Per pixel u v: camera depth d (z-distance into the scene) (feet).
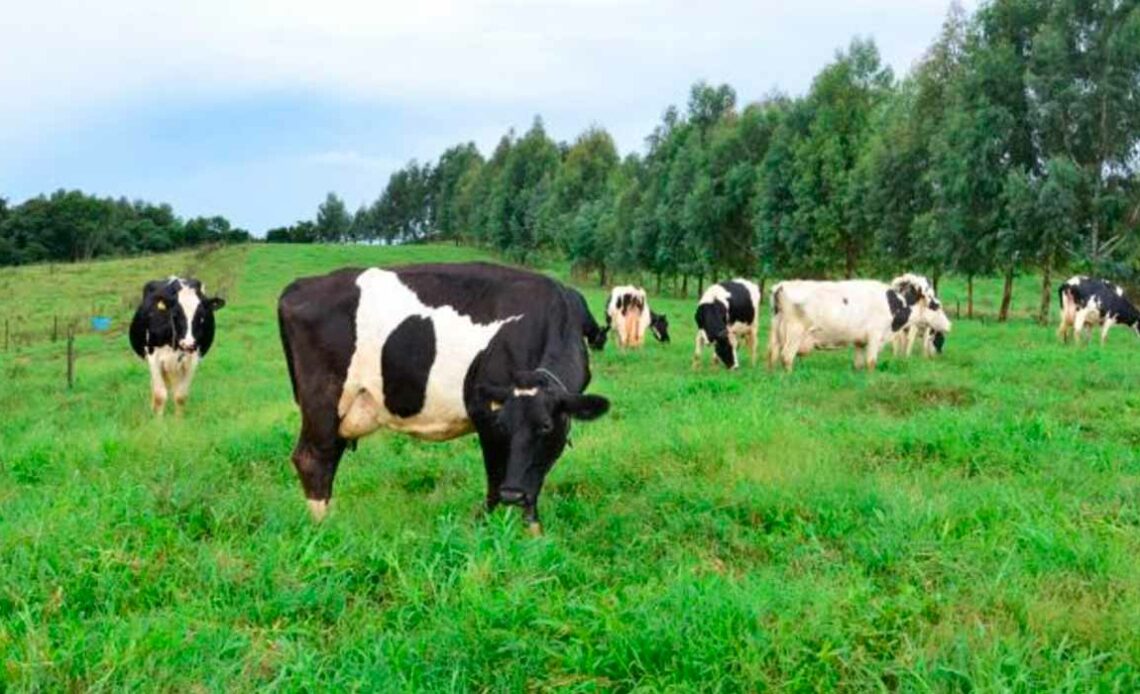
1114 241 119.55
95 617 16.99
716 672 14.85
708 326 65.46
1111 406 41.37
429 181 534.37
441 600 17.56
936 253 128.98
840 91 164.04
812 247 162.40
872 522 23.70
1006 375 54.13
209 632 16.17
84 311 158.10
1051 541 20.81
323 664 15.84
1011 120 120.37
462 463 32.40
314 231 564.71
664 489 27.32
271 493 27.73
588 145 308.19
